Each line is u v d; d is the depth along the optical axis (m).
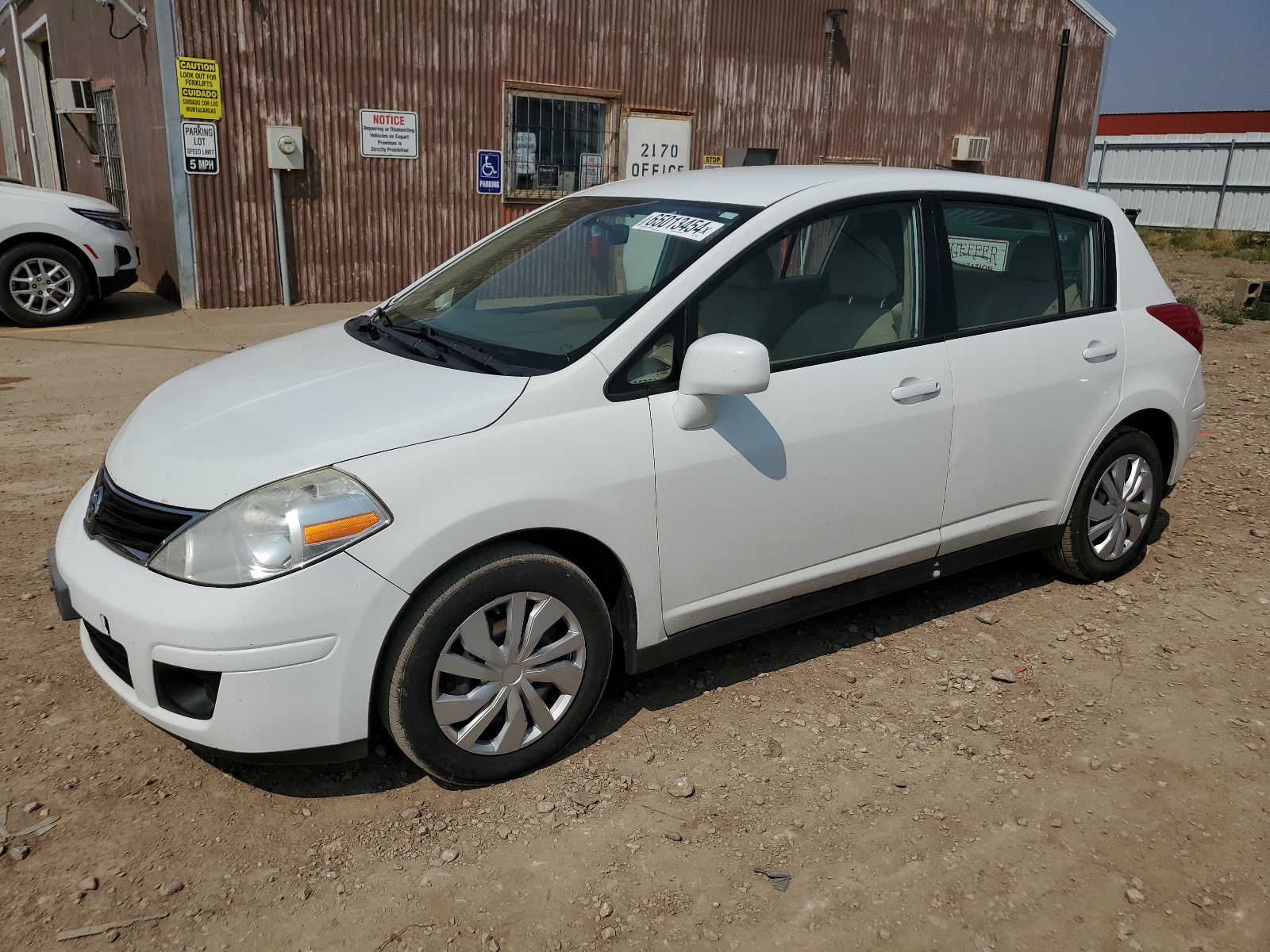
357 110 10.59
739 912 2.46
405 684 2.63
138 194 11.45
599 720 3.26
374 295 11.25
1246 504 5.43
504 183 11.69
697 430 3.01
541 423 2.78
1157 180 28.08
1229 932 2.44
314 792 2.86
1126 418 4.11
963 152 15.30
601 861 2.62
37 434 5.98
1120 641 3.89
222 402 2.95
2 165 20.98
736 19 12.78
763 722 3.28
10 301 9.12
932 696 3.47
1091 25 15.98
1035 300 3.89
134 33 10.27
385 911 2.43
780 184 3.49
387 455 2.59
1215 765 3.11
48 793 2.80
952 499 3.67
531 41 11.41
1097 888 2.57
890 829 2.78
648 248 3.30
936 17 14.45
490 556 2.71
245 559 2.47
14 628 3.68
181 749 3.03
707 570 3.14
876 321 3.48
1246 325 10.77
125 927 2.34
